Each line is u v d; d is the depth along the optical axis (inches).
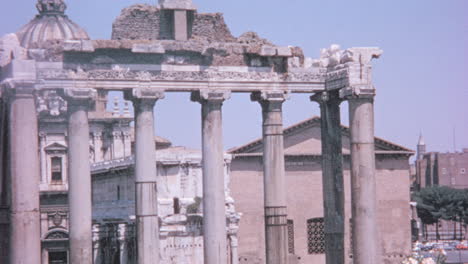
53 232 4409.5
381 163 4990.2
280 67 2202.3
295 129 4800.7
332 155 2255.2
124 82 2058.3
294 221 4751.5
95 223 4471.0
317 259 4766.2
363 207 2140.7
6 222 2098.9
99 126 4690.0
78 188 2005.4
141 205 2054.6
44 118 4414.4
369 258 2133.4
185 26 2130.9
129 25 2124.8
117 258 4227.4
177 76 2101.4
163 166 3954.2
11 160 1950.1
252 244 4643.2
